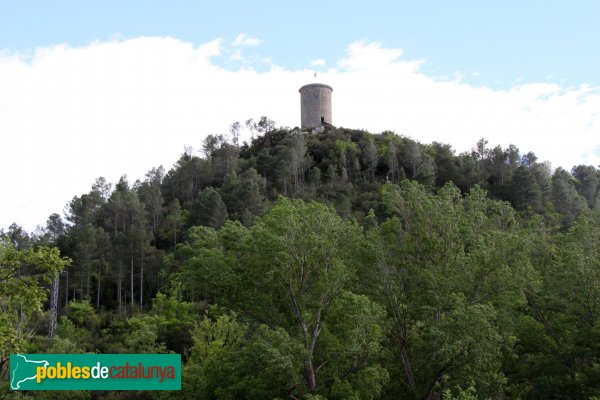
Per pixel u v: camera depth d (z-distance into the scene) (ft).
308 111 431.84
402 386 89.86
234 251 93.97
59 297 241.35
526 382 94.07
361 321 74.90
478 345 75.25
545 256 104.68
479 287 88.84
